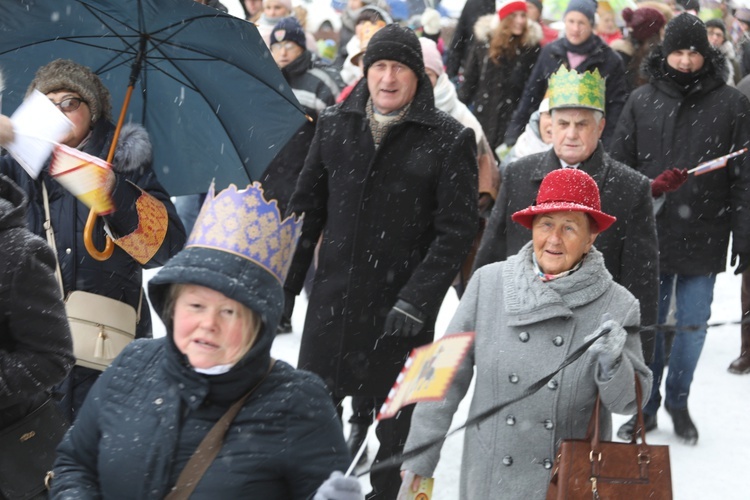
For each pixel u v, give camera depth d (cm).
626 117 1145
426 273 847
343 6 2294
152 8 814
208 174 873
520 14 1582
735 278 1692
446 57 2062
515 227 884
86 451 507
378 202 864
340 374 870
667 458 600
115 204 758
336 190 876
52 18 831
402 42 859
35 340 607
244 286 470
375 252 865
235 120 858
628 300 657
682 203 1111
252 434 481
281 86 838
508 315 665
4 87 845
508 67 1595
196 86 853
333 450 491
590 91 866
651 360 847
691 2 1850
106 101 799
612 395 616
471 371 683
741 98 1104
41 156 644
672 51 1104
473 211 863
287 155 1295
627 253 855
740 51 1816
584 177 669
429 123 862
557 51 1451
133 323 786
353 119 874
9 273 600
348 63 1562
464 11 1755
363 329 866
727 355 1365
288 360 1317
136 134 791
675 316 1123
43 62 855
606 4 1777
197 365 479
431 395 421
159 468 480
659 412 1184
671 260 1119
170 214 793
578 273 657
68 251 776
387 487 865
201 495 477
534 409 651
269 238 478
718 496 994
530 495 650
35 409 636
